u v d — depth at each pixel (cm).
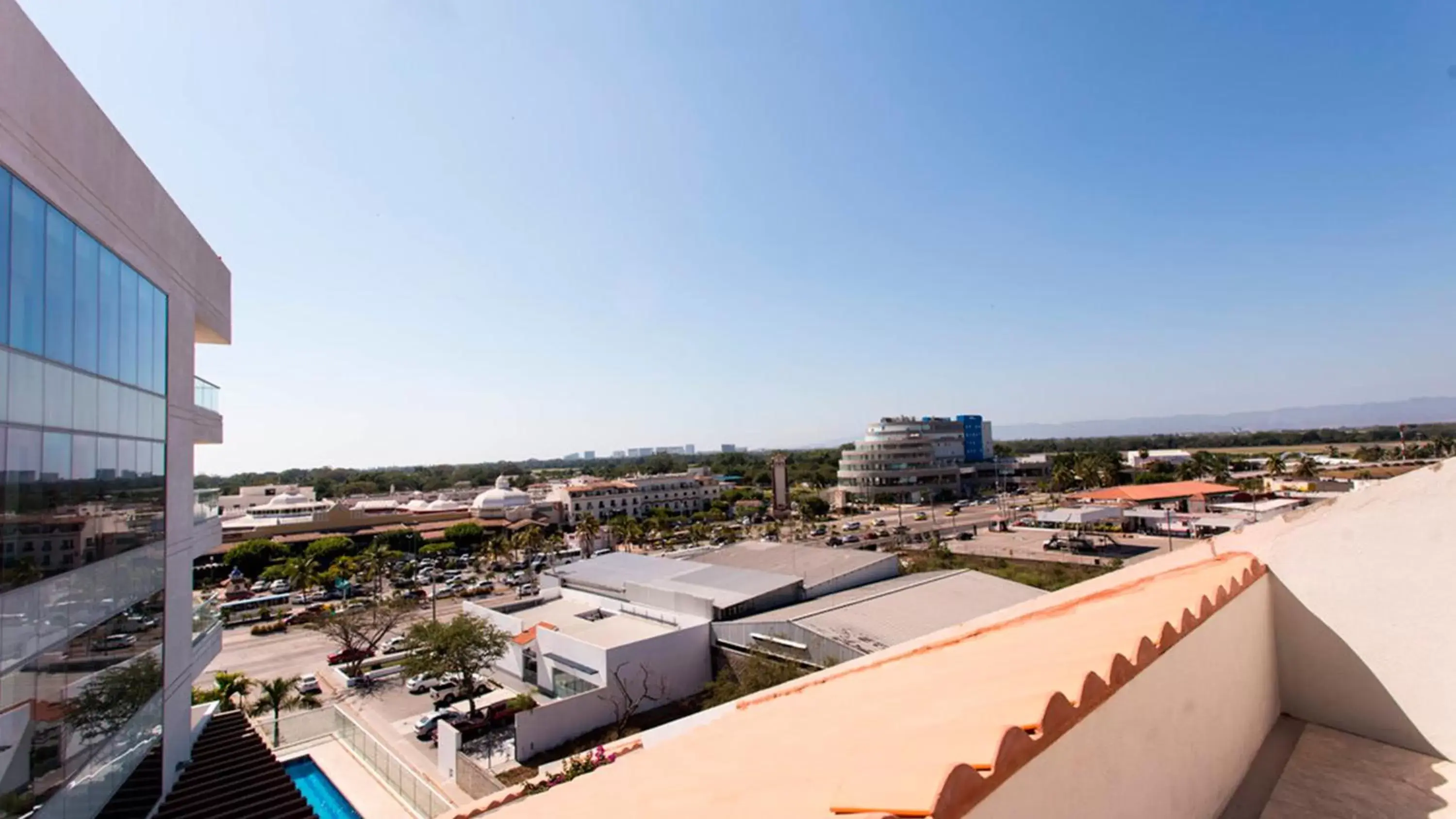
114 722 1468
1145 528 7875
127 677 1534
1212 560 634
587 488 12175
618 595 4734
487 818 552
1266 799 445
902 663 738
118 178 1487
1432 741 479
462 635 3612
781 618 3675
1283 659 568
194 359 1956
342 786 2717
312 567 7244
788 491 13188
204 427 2109
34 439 1168
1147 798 352
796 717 585
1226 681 469
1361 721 518
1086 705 303
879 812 240
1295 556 566
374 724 3522
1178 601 465
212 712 2400
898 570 5397
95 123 1382
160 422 1723
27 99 1145
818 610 3738
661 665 3603
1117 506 8606
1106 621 493
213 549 2150
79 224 1320
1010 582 4322
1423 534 496
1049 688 326
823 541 8744
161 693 1717
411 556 8831
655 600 4403
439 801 2564
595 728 3278
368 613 5684
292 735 3266
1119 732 331
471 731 3372
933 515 10912
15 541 1112
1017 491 14750
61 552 1254
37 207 1177
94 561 1378
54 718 1231
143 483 1620
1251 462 15512
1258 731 516
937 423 15700
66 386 1272
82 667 1334
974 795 228
